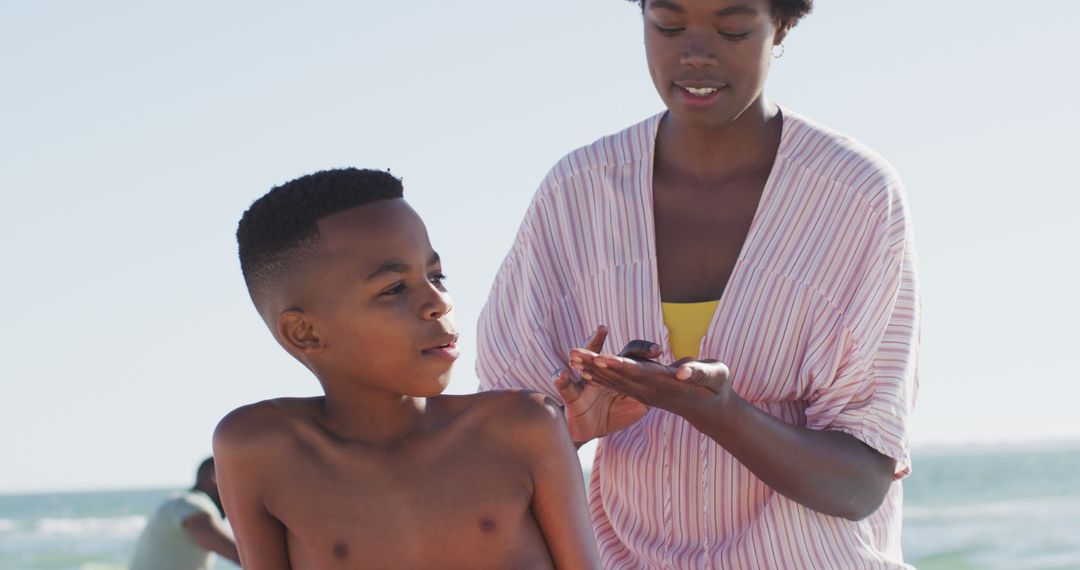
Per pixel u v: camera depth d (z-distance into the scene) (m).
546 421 2.38
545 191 3.15
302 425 2.38
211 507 7.48
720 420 2.50
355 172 2.40
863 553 2.80
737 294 2.88
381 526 2.31
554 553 2.40
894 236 2.83
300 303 2.36
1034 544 27.72
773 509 2.80
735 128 2.93
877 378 2.80
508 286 3.23
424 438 2.35
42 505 55.50
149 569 7.38
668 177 3.02
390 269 2.31
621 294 2.99
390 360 2.32
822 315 2.83
